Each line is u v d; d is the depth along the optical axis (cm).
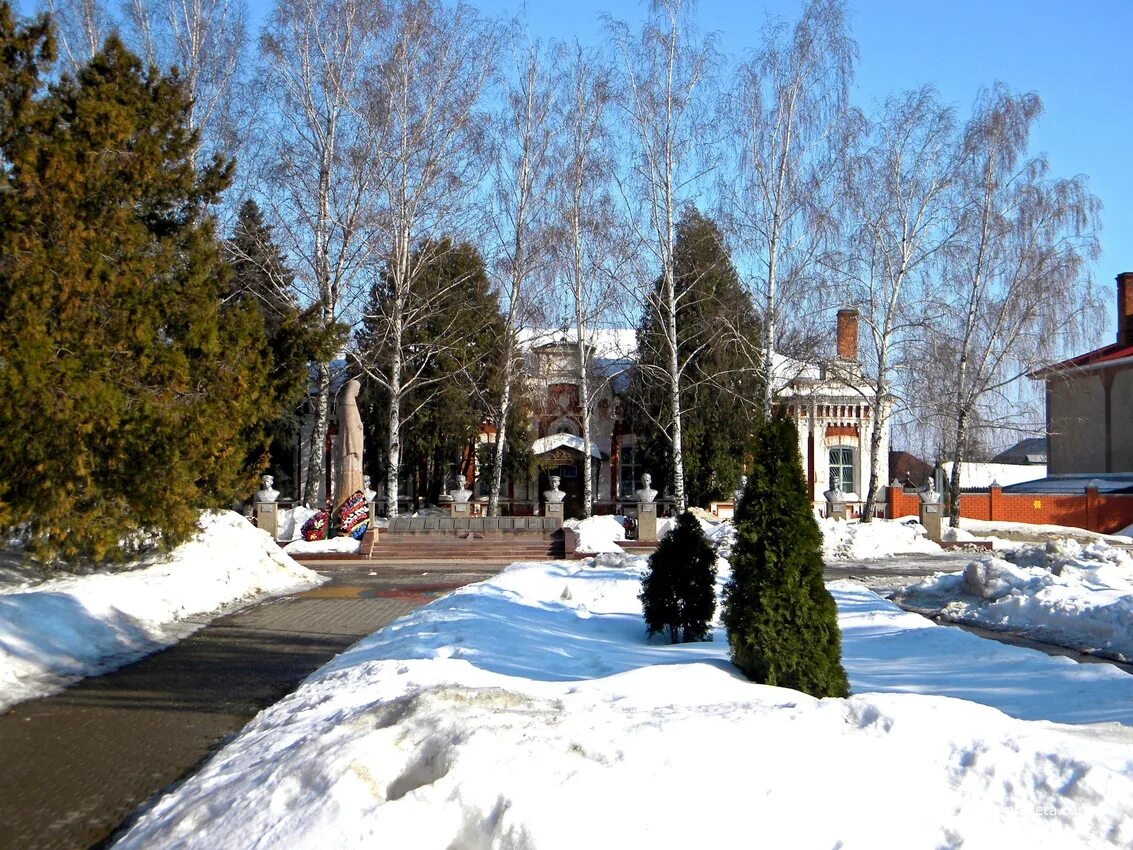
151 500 1471
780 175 3014
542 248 3250
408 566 2492
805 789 451
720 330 3325
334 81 2888
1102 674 916
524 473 3972
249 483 1752
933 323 3216
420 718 555
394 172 2986
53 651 1072
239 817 493
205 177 1809
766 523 855
